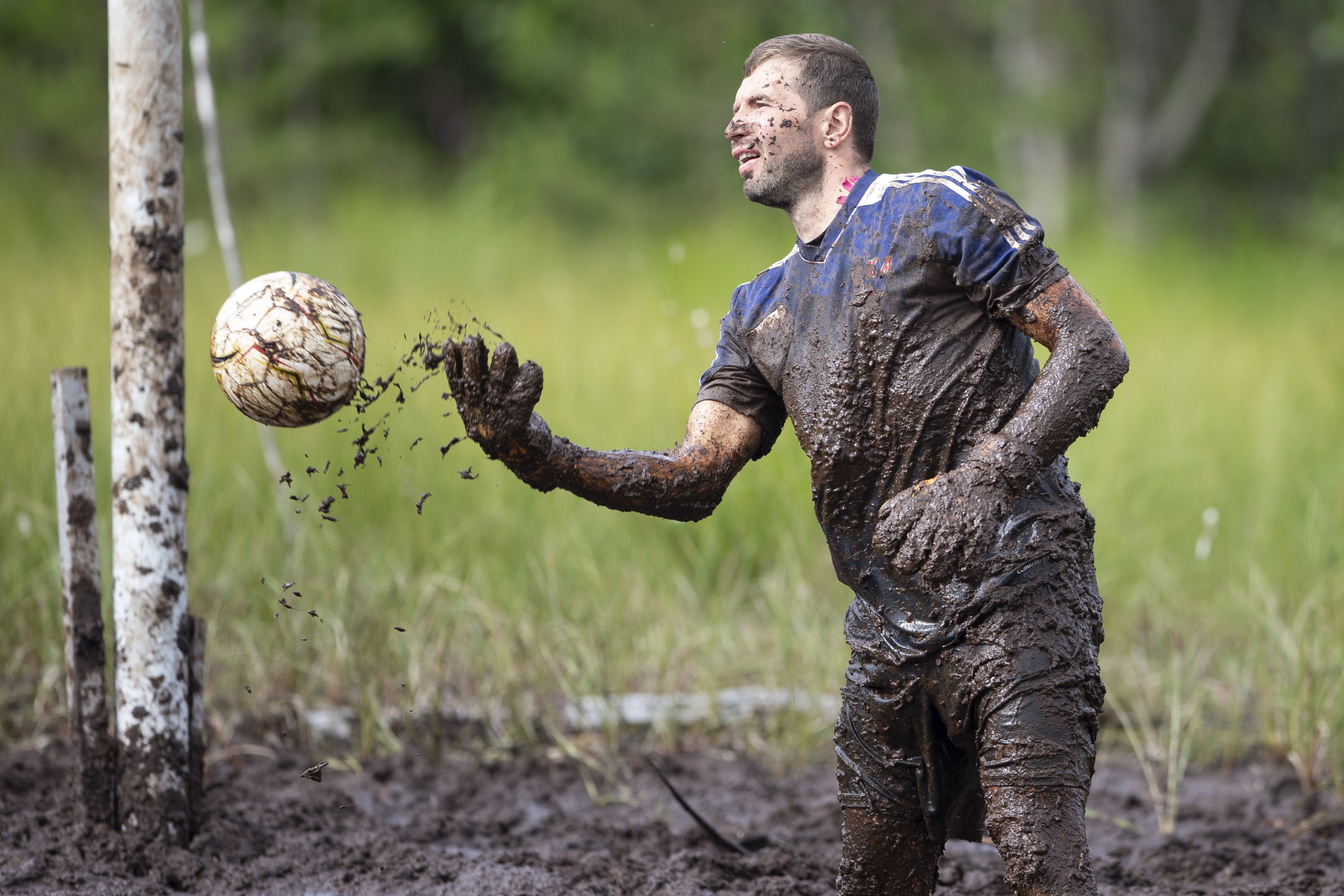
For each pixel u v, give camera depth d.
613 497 10.93
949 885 14.14
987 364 10.39
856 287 10.55
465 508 22.50
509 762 17.42
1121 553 23.52
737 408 11.41
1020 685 9.99
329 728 17.83
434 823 15.30
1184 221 73.62
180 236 13.72
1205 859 14.80
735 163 70.19
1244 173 81.81
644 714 18.67
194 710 14.09
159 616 13.72
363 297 39.41
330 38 72.81
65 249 37.19
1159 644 21.47
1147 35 77.31
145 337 13.54
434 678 18.30
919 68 70.12
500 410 10.16
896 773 10.95
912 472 10.55
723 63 72.25
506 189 65.00
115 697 13.87
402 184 61.25
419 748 17.55
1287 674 18.56
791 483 22.97
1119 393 29.00
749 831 15.59
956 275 10.27
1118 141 73.00
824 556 22.09
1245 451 27.14
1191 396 29.72
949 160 68.25
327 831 14.89
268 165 63.12
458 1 77.69
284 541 20.48
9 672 17.92
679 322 32.19
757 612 21.61
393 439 23.78
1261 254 50.69
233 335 10.60
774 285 11.19
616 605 20.22
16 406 21.97
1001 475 9.57
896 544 9.56
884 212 10.55
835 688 18.97
